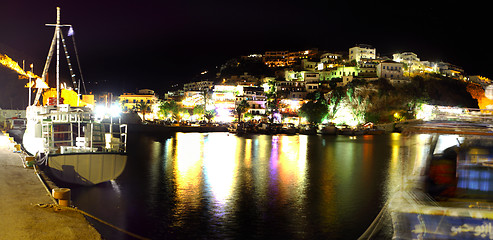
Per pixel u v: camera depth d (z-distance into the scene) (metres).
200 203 24.48
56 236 10.42
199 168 39.78
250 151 60.16
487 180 8.28
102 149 26.31
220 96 162.00
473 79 193.38
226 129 128.25
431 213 8.15
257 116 153.88
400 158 52.19
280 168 41.38
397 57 195.38
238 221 20.86
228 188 29.61
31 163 21.44
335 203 25.23
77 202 23.00
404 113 139.50
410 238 8.35
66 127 27.58
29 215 12.09
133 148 61.41
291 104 161.12
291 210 23.34
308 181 33.47
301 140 90.88
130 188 27.98
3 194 14.66
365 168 42.16
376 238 9.74
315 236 18.69
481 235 7.71
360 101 144.50
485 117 8.78
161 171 37.00
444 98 152.50
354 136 111.44
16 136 53.22
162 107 167.00
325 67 198.88
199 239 18.02
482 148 8.40
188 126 127.19
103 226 18.67
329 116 150.25
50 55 37.91
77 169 23.75
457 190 8.48
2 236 10.09
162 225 19.66
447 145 8.81
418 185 8.91
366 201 25.80
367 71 176.38
